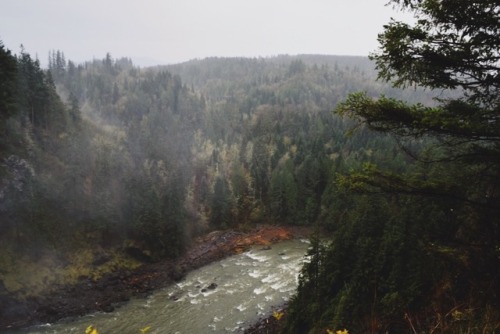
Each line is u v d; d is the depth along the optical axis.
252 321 41.16
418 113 7.18
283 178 90.62
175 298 49.72
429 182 7.89
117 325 42.41
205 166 114.44
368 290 27.77
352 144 108.38
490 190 8.14
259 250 71.19
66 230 59.69
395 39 7.04
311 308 34.50
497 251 7.48
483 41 6.69
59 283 51.72
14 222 53.19
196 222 83.38
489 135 6.72
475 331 6.44
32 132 67.44
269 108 173.38
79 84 173.12
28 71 74.31
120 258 61.75
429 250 9.38
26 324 43.44
